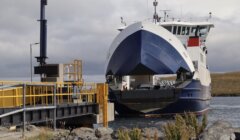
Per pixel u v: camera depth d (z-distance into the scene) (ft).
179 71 145.18
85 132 73.61
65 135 70.03
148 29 144.66
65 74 120.67
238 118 172.14
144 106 140.77
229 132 61.46
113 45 149.07
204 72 169.99
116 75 146.00
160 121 132.26
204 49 178.70
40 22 144.77
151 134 68.74
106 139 68.64
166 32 147.23
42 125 90.22
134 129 56.90
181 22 171.83
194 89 144.97
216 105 326.03
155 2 178.09
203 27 180.24
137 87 155.12
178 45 147.02
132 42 142.82
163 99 139.13
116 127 120.47
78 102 107.24
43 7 144.46
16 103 81.35
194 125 68.44
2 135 62.49
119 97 139.54
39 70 120.98
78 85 112.68
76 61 121.60
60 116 94.48
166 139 58.95
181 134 57.98
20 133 65.82
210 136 60.29
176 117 71.46
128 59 141.90
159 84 155.94
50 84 90.48
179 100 140.56
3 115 69.77
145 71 141.79
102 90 115.24
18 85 74.08
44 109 86.28
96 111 113.91
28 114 80.02
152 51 140.87
